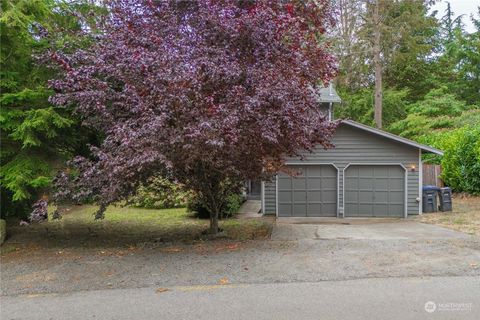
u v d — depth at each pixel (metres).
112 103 7.93
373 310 4.68
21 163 8.69
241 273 6.32
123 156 7.03
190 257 7.49
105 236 10.88
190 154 7.42
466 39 30.45
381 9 24.30
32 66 9.20
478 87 30.27
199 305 5.00
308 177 15.47
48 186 8.73
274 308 4.82
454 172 17.95
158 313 4.77
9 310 5.02
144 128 6.89
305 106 8.41
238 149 7.84
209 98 7.20
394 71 30.33
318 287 5.55
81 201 8.38
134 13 8.77
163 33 8.49
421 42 29.45
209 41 8.31
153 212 16.47
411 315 4.52
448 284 5.55
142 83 7.58
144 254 7.86
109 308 4.98
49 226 12.77
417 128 25.38
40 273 6.61
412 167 15.00
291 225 12.30
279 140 8.26
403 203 15.09
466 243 8.19
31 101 8.94
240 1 8.98
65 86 7.73
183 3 8.80
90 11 9.70
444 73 31.47
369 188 15.30
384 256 7.13
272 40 8.24
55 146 9.62
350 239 8.96
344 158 15.33
